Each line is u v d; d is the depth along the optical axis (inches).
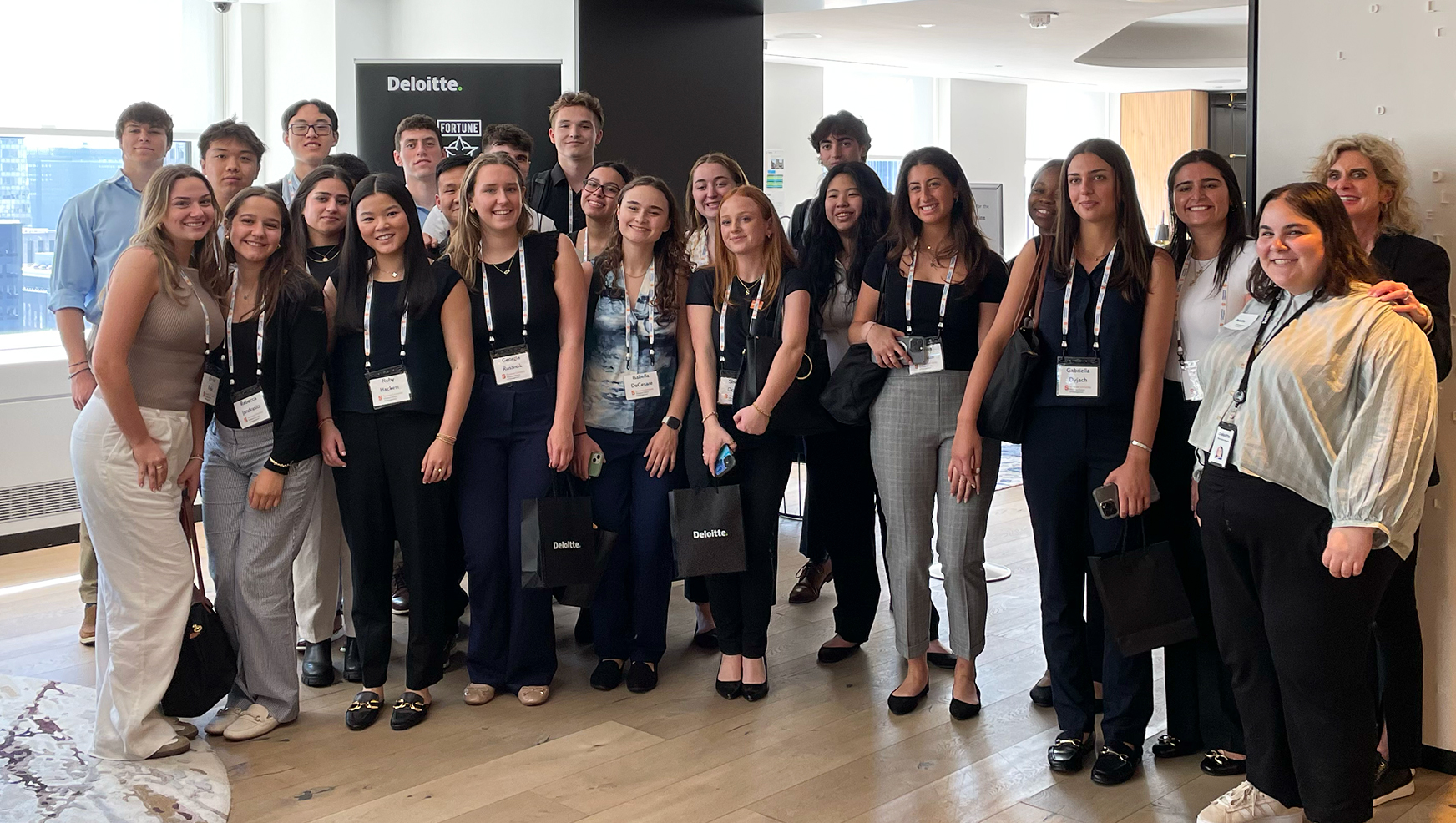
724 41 269.9
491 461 148.3
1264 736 112.3
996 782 129.2
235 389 136.3
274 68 293.7
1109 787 127.6
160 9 281.9
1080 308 125.9
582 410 155.2
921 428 143.0
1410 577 119.7
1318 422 100.7
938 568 225.9
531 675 154.6
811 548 195.5
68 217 177.9
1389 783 121.5
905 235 142.2
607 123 246.5
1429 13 123.7
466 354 142.4
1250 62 136.5
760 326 147.2
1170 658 134.3
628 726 145.7
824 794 126.4
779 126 470.6
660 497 155.8
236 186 176.2
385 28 280.8
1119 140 611.8
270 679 143.9
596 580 147.1
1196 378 125.0
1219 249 126.0
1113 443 125.9
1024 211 576.7
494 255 146.9
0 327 258.8
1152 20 472.1
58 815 119.7
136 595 131.3
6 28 256.2
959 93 541.3
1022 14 355.9
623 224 151.1
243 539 140.4
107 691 132.6
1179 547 130.8
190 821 119.2
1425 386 98.0
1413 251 116.0
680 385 155.3
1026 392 129.8
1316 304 103.4
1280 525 103.1
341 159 176.4
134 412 127.0
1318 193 103.3
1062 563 131.0
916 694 150.4
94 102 271.7
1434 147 124.4
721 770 132.8
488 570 150.3
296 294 135.6
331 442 142.9
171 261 129.6
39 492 237.9
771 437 150.8
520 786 128.4
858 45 420.5
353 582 146.4
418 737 142.4
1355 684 103.2
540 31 247.6
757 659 155.8
